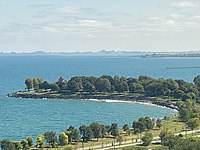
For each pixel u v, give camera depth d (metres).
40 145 188.38
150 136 192.00
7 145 180.88
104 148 186.88
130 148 161.00
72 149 184.88
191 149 151.38
